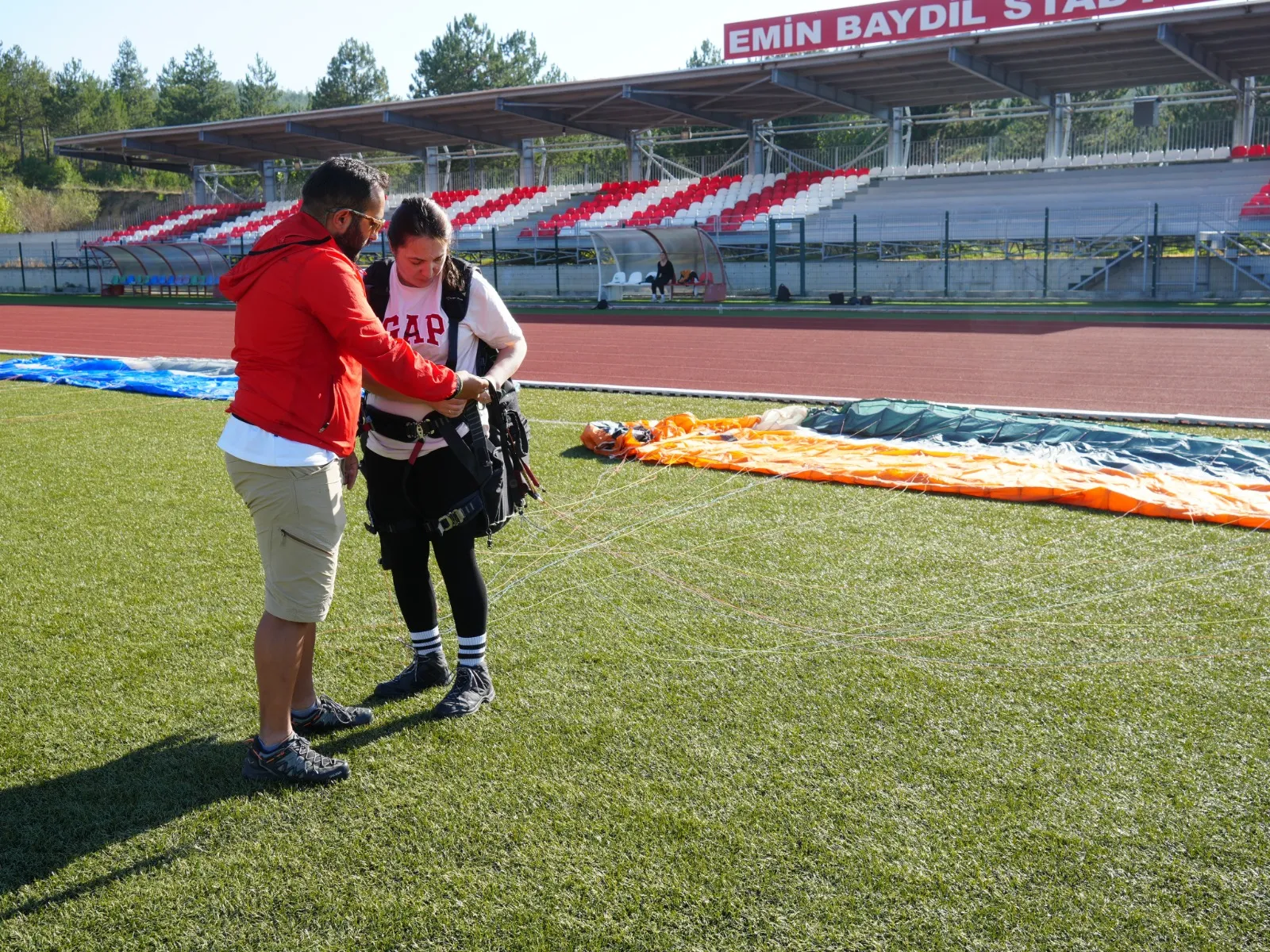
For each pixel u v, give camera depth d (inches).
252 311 114.6
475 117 1270.9
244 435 115.3
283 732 121.6
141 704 141.7
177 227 1626.5
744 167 1358.3
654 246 1038.4
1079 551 194.4
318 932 95.9
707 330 700.0
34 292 1552.7
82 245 1481.3
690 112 1147.3
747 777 119.4
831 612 168.2
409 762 125.3
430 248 126.9
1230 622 159.6
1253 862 101.9
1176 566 184.5
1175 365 461.1
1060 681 141.6
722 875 101.9
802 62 976.9
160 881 103.6
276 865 106.0
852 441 281.7
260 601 179.9
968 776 118.5
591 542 206.2
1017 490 229.0
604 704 138.7
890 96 1106.1
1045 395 390.3
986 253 1004.6
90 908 99.9
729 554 197.6
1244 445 257.4
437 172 1512.1
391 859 106.3
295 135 1403.8
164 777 123.0
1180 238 900.6
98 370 504.4
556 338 667.4
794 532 210.4
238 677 149.9
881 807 112.7
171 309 1106.1
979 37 901.2
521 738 130.3
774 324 733.3
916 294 985.5
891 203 1072.8
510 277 1211.2
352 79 2920.8
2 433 334.3
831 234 1043.9
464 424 133.0
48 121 3260.3
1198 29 848.9
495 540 208.1
